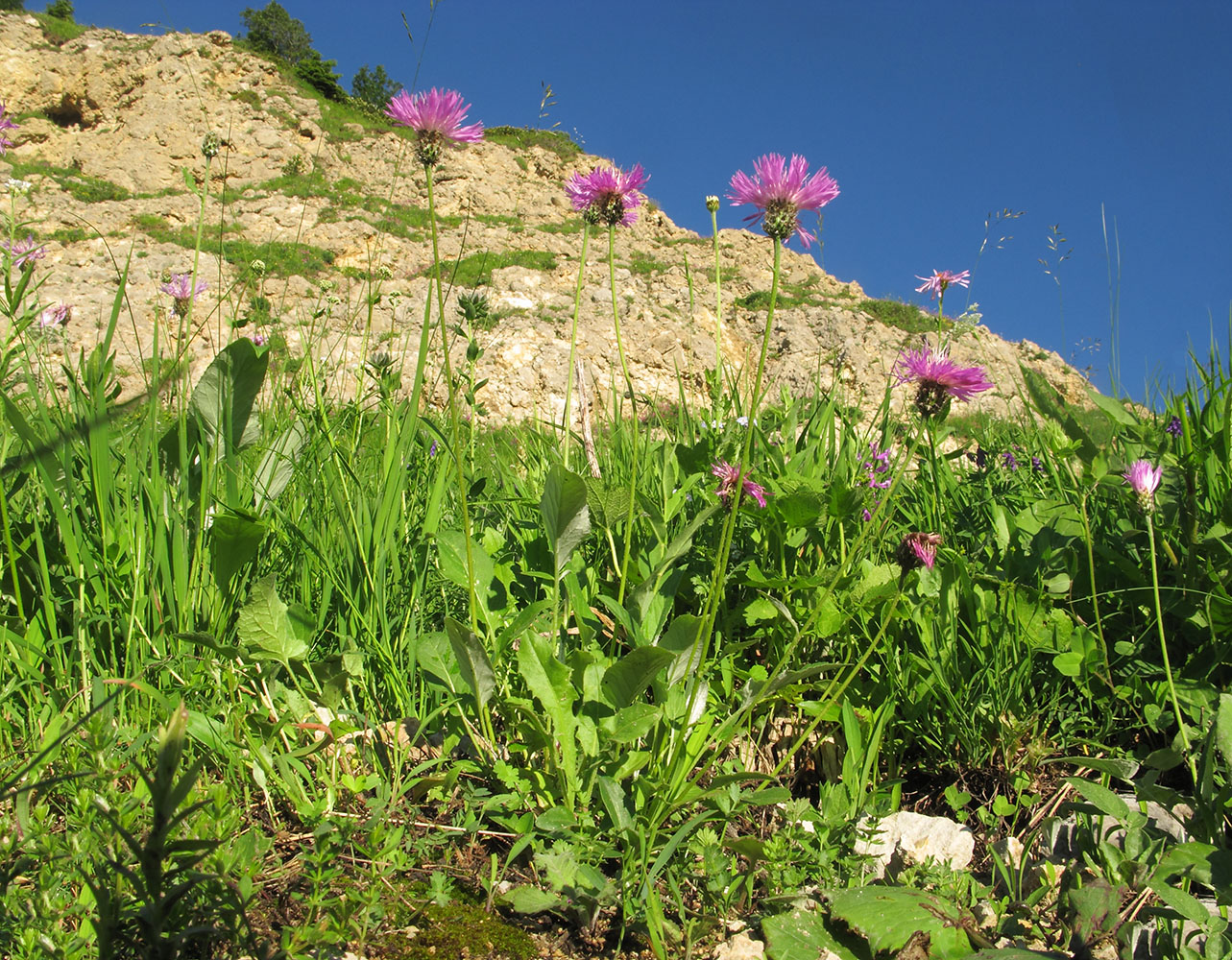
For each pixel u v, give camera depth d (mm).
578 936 1258
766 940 1214
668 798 1355
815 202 1439
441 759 1444
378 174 26625
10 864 1111
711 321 16266
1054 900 1366
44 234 18922
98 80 32219
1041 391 2375
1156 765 1408
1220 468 2131
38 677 1455
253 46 36719
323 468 2139
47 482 1534
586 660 1497
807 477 2113
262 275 3408
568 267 22922
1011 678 1767
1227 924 1130
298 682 1499
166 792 781
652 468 2607
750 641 1595
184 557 1616
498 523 2342
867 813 1513
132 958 891
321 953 1015
